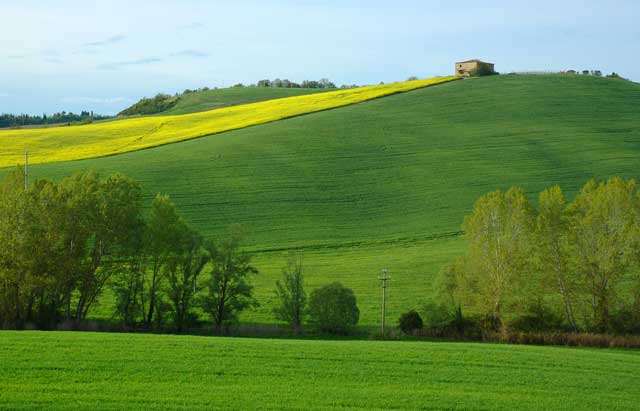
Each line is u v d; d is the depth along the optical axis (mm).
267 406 27172
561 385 31453
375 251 76562
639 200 56094
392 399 28562
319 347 36375
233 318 55875
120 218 58438
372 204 92312
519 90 151000
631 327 52406
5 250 53094
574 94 147625
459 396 29297
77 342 35062
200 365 32062
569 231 55250
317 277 67688
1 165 100312
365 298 61531
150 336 38094
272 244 78688
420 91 154875
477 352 36438
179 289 56406
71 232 57188
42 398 26891
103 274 59031
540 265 55375
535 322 52812
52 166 100125
